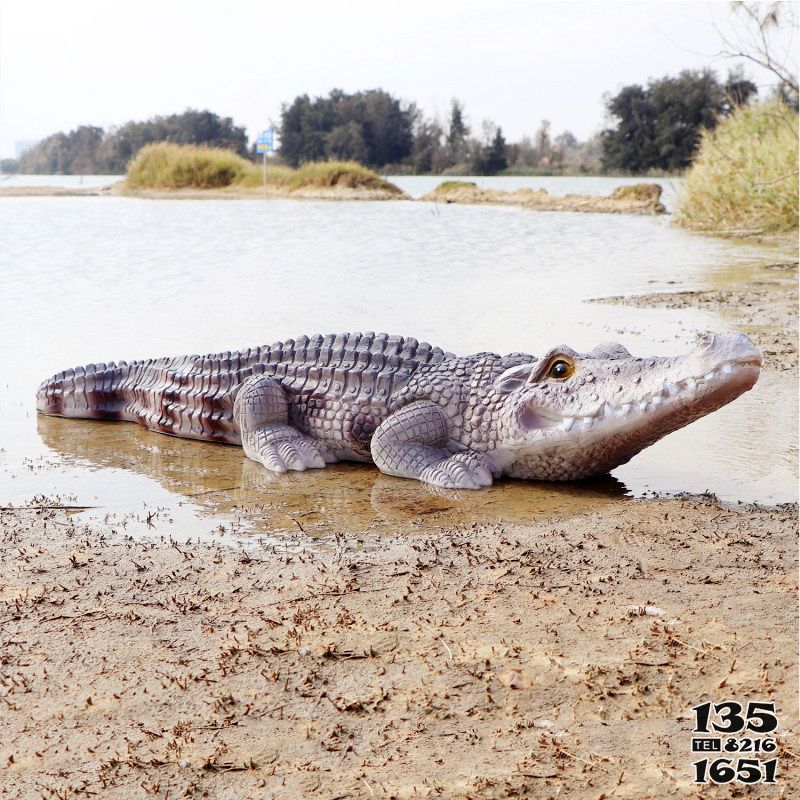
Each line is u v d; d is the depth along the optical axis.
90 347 2.90
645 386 1.73
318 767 1.08
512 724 1.13
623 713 1.15
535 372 1.87
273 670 1.24
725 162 7.29
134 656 1.28
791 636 1.27
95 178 25.81
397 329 3.11
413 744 1.11
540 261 5.24
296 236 6.87
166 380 2.28
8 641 1.32
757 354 1.65
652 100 20.88
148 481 1.92
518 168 25.98
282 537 1.64
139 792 1.05
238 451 2.13
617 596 1.39
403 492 1.86
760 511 1.71
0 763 1.10
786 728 1.11
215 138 27.17
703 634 1.28
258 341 2.95
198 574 1.50
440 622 1.33
